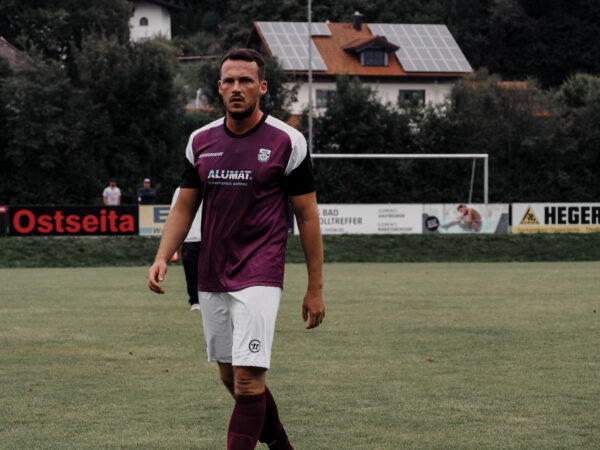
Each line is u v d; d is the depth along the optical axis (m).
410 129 97.81
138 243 51.56
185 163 8.74
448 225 55.88
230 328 8.55
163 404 12.25
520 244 55.34
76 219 51.22
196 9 184.25
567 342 18.12
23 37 98.25
